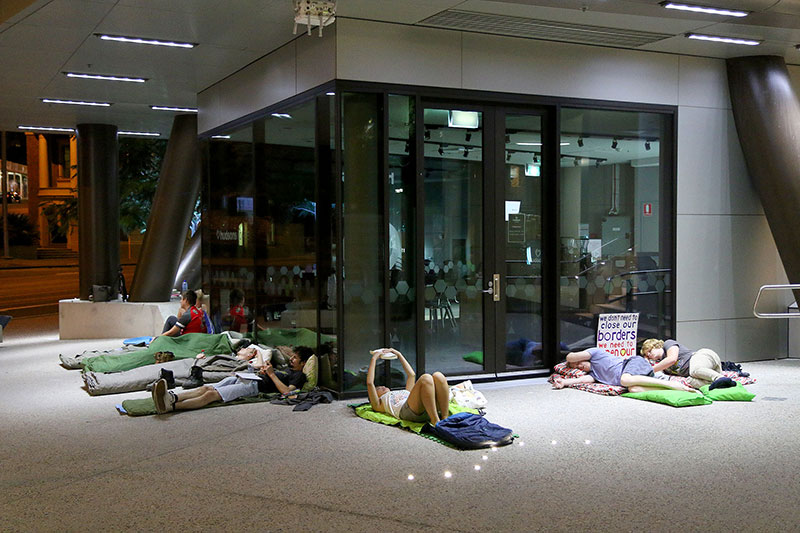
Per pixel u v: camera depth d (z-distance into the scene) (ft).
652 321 32.30
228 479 17.63
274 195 31.27
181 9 25.13
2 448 20.58
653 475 17.69
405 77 27.27
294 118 29.35
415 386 22.12
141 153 70.13
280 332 31.07
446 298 28.86
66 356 35.53
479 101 28.89
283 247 30.63
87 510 15.66
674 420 23.08
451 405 23.81
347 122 26.71
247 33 28.12
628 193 31.68
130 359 31.42
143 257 46.50
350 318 27.07
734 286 33.65
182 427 22.71
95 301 46.55
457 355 29.12
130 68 33.60
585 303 31.01
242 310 34.99
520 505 15.74
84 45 29.68
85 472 18.29
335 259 26.81
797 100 32.63
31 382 30.99
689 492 16.49
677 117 32.22
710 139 32.94
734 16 26.23
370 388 24.25
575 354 28.89
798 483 17.07
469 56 28.30
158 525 14.80
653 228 32.17
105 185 48.34
